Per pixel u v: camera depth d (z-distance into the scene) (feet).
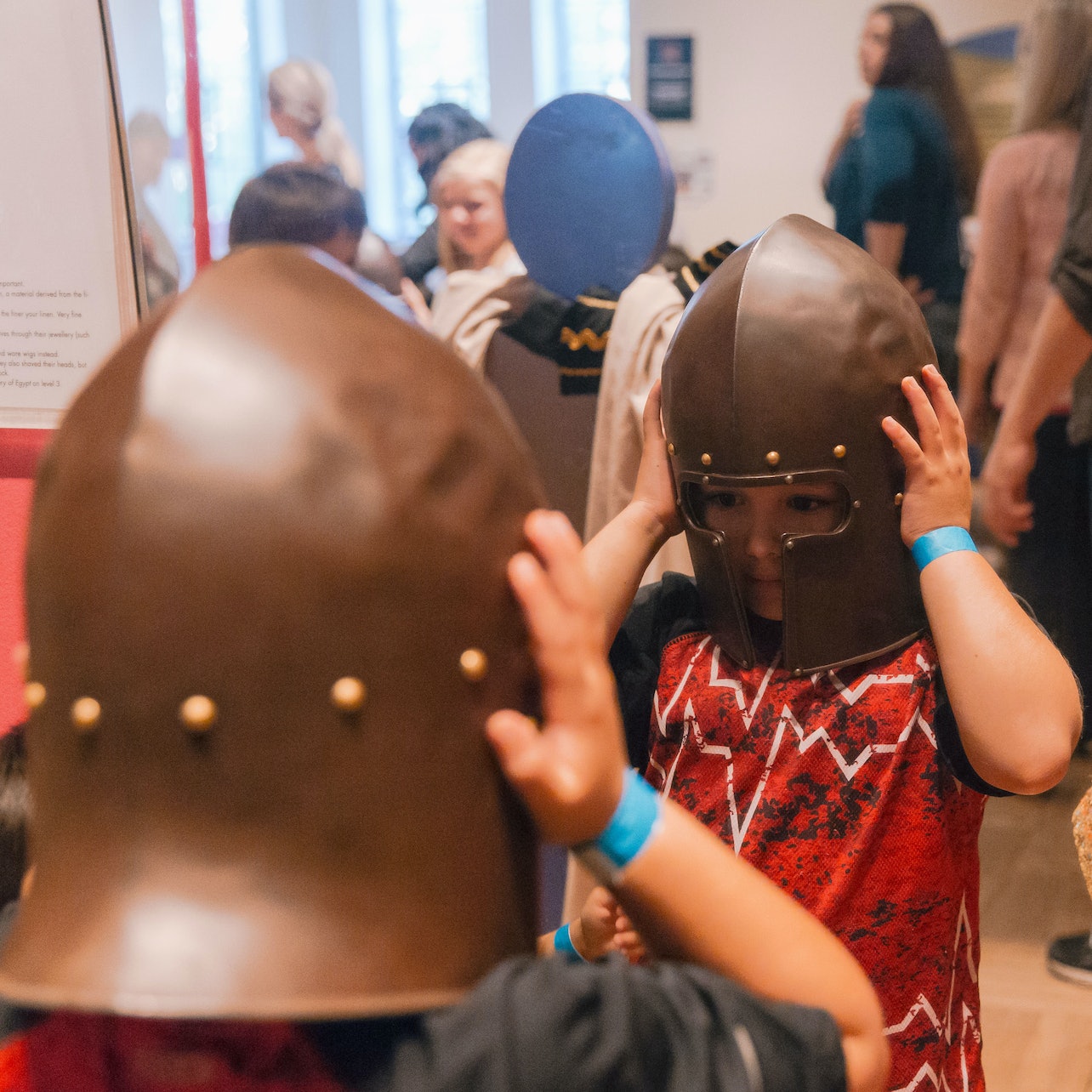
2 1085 1.67
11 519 3.42
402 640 1.47
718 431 2.90
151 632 1.42
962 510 2.94
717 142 7.16
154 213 6.31
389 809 1.48
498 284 5.32
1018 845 7.59
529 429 5.23
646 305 4.81
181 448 1.44
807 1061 1.54
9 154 3.20
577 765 1.54
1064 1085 5.37
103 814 1.47
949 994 2.98
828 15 6.89
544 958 1.54
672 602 3.39
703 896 1.63
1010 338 7.00
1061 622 7.30
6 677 3.46
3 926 1.81
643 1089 1.43
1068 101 6.58
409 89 10.60
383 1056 1.46
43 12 3.10
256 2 10.30
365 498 1.45
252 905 1.44
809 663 3.00
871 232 7.00
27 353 3.32
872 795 2.95
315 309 1.55
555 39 10.40
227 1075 1.49
